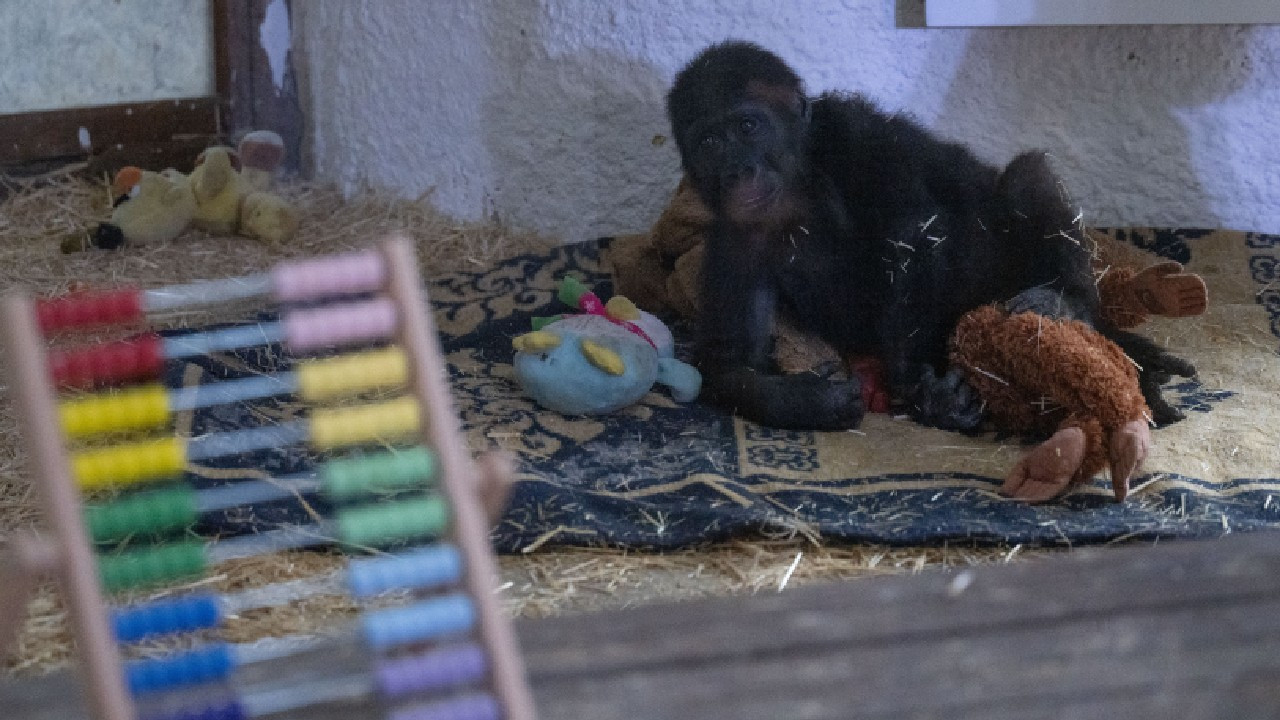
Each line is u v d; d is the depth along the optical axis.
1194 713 1.69
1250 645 1.81
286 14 6.32
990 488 3.62
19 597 1.70
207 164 5.57
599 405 4.09
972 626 1.87
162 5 6.26
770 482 3.66
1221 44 5.33
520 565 3.23
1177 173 5.49
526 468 3.69
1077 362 3.62
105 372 1.92
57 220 5.86
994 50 5.38
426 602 1.79
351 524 1.87
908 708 1.70
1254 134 5.44
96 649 1.66
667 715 1.70
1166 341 4.70
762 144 4.27
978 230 4.31
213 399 3.96
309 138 6.38
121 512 1.91
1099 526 3.30
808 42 5.35
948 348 4.15
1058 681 1.75
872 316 4.48
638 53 5.38
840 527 3.29
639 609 1.96
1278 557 2.03
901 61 5.39
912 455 3.87
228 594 3.03
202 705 1.79
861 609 1.93
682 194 4.93
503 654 1.72
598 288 5.18
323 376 1.86
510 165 5.61
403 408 1.91
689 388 4.29
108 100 6.25
